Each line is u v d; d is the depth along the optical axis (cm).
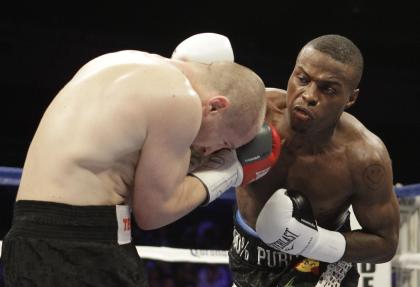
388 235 234
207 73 188
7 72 707
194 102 176
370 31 812
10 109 721
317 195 235
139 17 766
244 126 188
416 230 343
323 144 229
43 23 721
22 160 731
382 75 837
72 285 166
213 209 705
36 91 724
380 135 845
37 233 167
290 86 213
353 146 229
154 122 173
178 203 182
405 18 793
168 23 781
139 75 177
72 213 169
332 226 246
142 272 180
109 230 172
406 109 845
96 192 172
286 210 224
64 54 724
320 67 206
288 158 232
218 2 783
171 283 593
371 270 338
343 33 814
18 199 177
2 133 722
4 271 173
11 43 707
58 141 175
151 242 647
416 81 845
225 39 212
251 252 252
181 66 190
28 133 732
